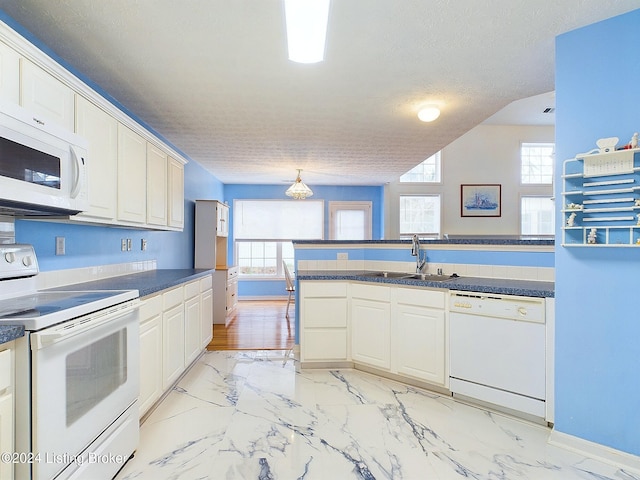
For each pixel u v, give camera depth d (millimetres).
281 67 2246
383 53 2084
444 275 3027
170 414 2270
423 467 1729
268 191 6988
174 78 2391
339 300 3066
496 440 1974
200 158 4699
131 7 1663
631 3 1653
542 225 6910
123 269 2941
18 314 1260
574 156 1890
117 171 2205
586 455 1840
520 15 1737
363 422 2170
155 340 2213
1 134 1253
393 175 5930
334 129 3492
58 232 2121
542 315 2084
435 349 2545
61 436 1279
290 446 1907
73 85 1747
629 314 1760
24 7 1661
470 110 3010
